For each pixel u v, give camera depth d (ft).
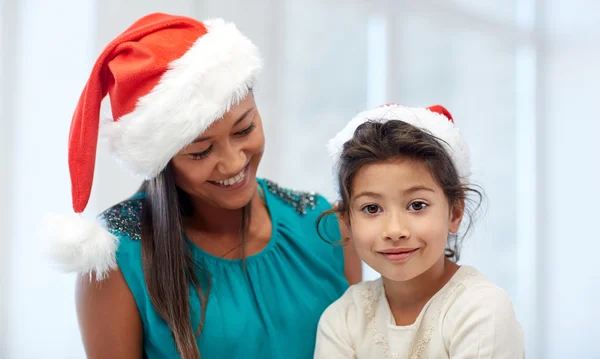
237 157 3.42
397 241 3.33
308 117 7.75
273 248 4.05
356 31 8.36
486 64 10.16
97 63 3.42
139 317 3.71
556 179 10.96
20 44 5.53
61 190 5.71
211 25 3.61
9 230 5.46
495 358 3.14
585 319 10.95
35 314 5.53
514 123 10.67
